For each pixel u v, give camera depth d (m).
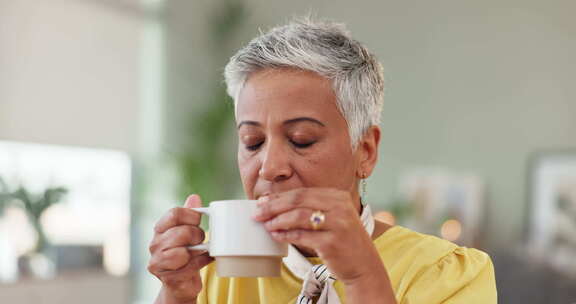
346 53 1.04
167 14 6.43
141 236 6.14
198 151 6.30
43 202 4.46
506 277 4.71
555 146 4.96
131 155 6.09
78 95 5.69
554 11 5.06
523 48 5.17
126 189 6.04
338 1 6.12
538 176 4.99
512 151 5.13
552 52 5.05
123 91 6.05
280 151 1.00
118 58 6.03
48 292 4.34
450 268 1.11
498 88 5.25
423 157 5.51
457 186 5.30
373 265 0.85
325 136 1.02
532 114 5.08
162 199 6.20
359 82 1.06
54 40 5.56
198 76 6.63
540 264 4.75
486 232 5.15
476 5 5.40
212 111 6.27
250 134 1.02
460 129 5.37
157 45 6.37
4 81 5.23
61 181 5.57
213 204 0.90
